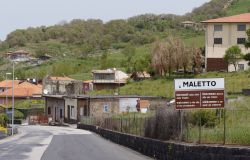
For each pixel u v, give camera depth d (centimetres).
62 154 3628
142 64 14625
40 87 17312
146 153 3469
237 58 11819
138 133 4050
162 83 11762
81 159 3262
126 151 3850
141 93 10831
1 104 15575
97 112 9844
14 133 7906
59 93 14438
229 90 7000
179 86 2705
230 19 13150
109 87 15462
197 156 2456
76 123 10762
